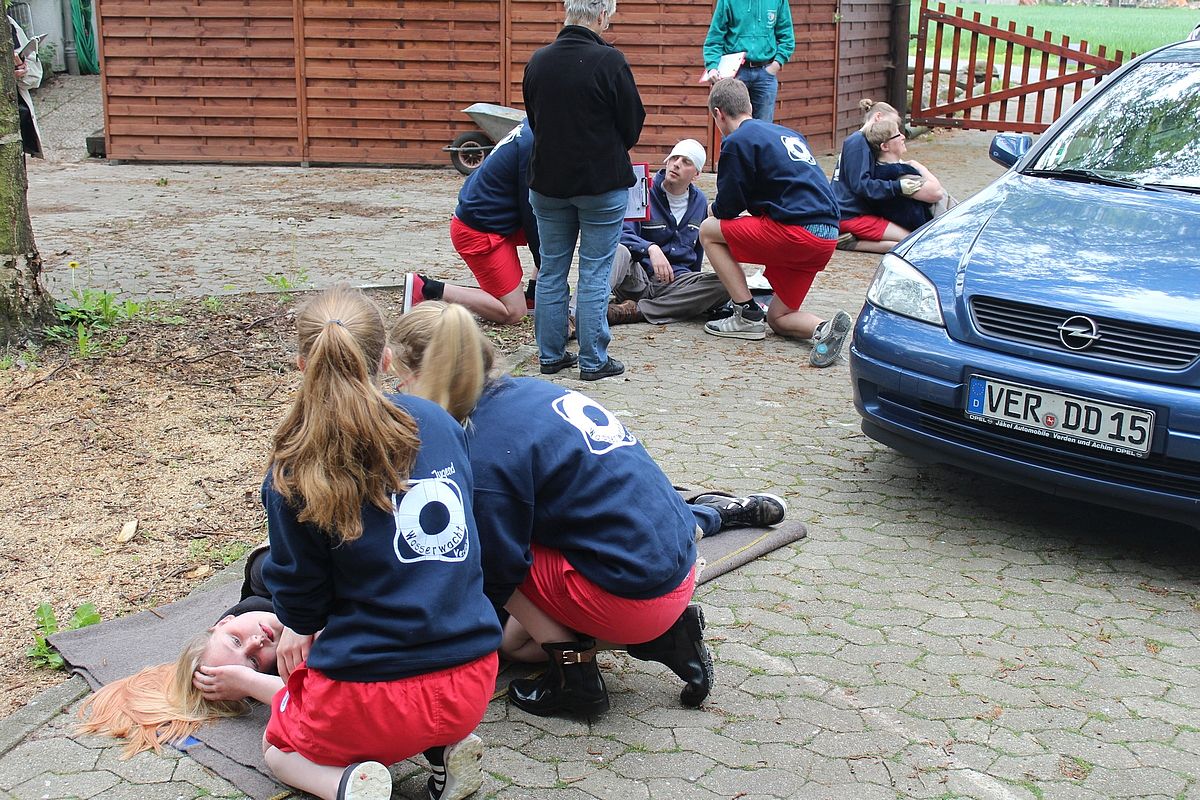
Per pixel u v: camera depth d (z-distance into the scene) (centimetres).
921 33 1580
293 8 1335
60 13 1759
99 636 350
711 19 1261
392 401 261
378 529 248
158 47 1364
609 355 657
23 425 520
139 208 1109
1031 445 402
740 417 562
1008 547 426
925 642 358
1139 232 434
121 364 597
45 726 309
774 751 303
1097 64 1484
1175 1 4000
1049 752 303
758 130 648
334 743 259
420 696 254
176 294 754
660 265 734
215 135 1388
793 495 471
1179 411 368
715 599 385
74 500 452
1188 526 441
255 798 277
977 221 468
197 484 468
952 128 1628
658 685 337
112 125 1395
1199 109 508
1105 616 375
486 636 263
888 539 431
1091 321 390
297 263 870
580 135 568
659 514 300
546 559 302
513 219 657
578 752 302
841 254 975
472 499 277
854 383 464
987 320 417
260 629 313
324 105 1369
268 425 530
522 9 1314
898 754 302
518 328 713
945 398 419
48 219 1043
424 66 1345
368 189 1238
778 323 698
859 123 1529
